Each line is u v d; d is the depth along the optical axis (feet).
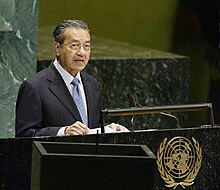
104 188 15.96
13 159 22.02
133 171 15.93
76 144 17.30
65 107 27.94
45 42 45.68
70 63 27.89
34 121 27.53
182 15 50.83
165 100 48.39
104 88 46.14
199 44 50.96
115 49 48.11
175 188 24.21
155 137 23.77
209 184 24.66
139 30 49.73
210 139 24.45
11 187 22.11
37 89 27.78
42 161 15.96
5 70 39.73
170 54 49.47
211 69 50.96
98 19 48.60
